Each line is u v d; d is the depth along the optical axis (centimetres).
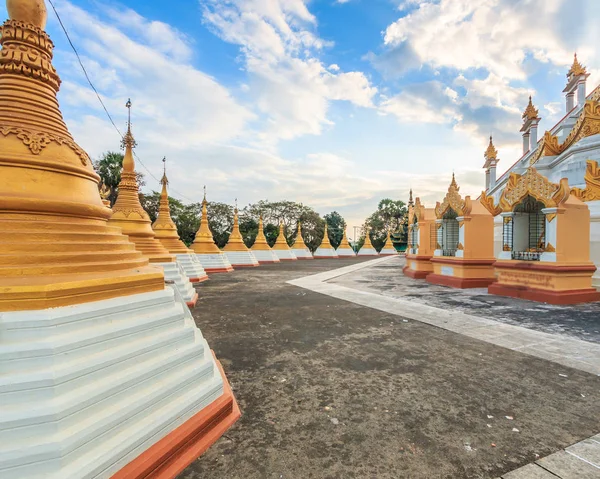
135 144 1121
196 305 945
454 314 812
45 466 197
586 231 1009
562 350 544
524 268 1036
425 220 1659
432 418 339
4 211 261
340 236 5881
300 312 848
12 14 307
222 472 260
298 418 340
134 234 1036
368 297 1070
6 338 212
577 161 1479
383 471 262
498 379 434
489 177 2412
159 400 270
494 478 253
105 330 252
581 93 2070
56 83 331
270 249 3030
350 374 452
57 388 212
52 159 288
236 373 455
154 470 246
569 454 281
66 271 261
